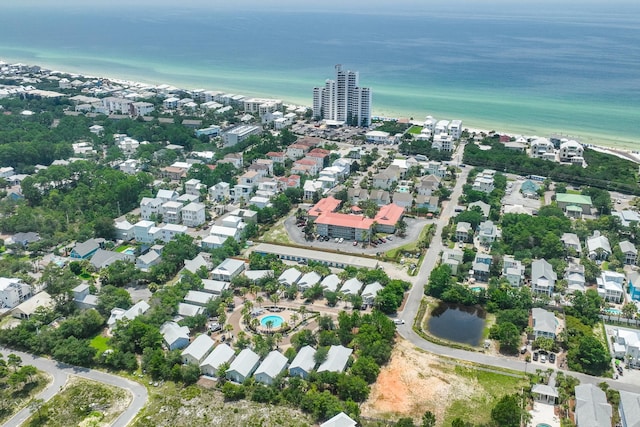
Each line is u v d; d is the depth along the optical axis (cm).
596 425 17575
